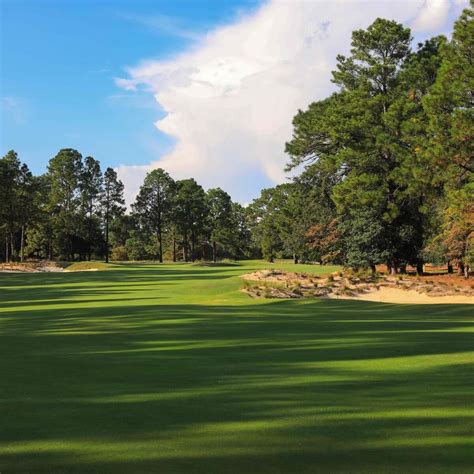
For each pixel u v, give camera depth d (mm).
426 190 35719
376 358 9531
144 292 34531
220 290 33094
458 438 4918
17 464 4359
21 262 79562
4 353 10555
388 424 5375
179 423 5480
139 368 8742
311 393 6801
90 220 98812
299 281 33312
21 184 80438
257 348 10969
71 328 15484
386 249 41094
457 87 29719
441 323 16438
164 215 109312
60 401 6469
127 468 4238
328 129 41000
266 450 4629
